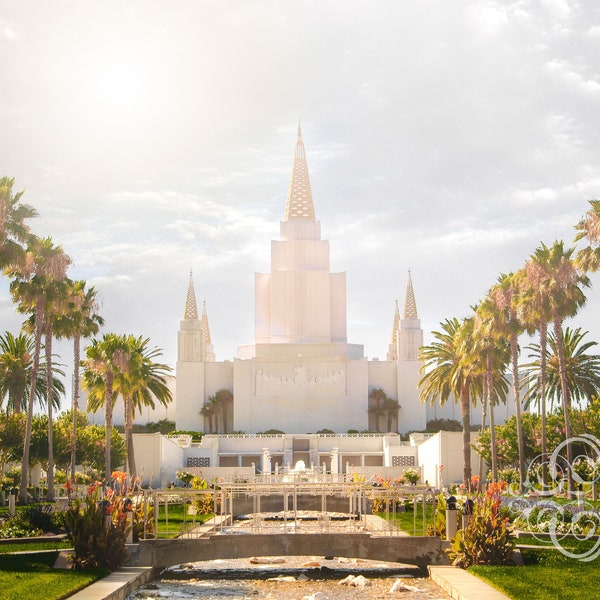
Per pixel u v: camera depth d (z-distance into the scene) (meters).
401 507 57.88
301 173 171.12
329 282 162.12
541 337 68.88
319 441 129.38
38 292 65.38
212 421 152.25
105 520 36.22
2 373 88.94
